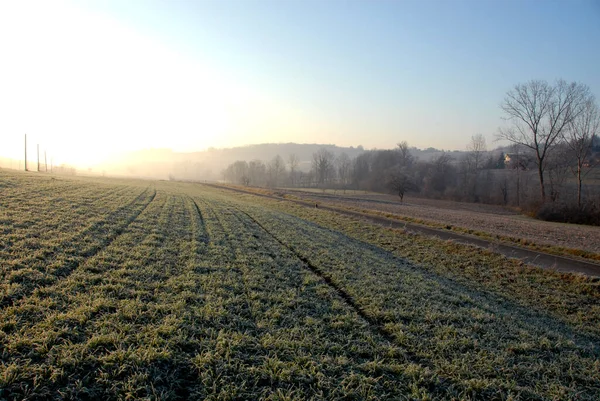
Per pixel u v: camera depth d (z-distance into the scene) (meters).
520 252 22.12
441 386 6.20
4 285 7.30
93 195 25.52
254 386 5.43
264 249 15.35
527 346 8.31
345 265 14.12
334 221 32.69
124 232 14.48
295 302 9.14
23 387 4.64
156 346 5.99
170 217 20.92
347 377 5.99
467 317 9.78
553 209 48.72
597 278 15.81
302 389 5.52
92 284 8.30
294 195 67.19
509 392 6.23
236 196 59.69
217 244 15.04
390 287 11.73
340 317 8.55
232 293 9.05
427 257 20.22
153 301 7.91
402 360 6.91
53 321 6.25
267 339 6.86
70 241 11.52
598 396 6.63
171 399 4.93
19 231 11.47
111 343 5.93
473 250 21.28
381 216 38.88
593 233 32.47
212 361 5.85
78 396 4.71
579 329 11.35
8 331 5.81
